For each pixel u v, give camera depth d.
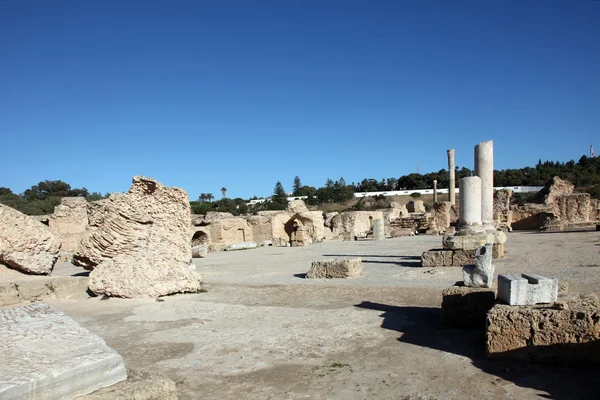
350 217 41.75
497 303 6.26
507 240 23.97
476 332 6.74
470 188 15.23
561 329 5.26
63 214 32.69
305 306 9.45
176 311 9.49
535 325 5.36
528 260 14.54
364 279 13.00
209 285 13.23
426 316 7.96
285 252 26.12
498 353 5.52
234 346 6.74
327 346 6.50
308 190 113.81
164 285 11.12
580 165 102.81
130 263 11.26
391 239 31.89
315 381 5.19
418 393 4.69
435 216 37.72
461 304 7.07
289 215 38.22
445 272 13.33
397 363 5.64
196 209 70.00
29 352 3.43
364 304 9.34
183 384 5.27
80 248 11.95
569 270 11.80
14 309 4.30
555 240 21.77
